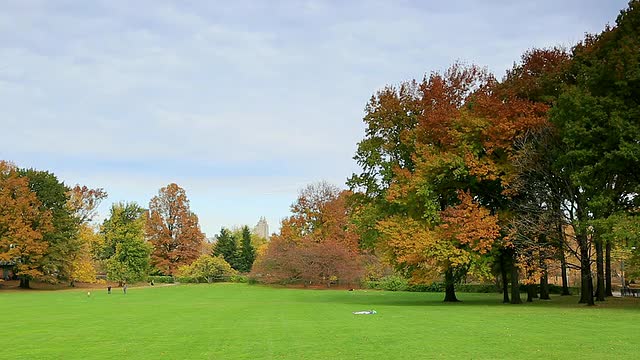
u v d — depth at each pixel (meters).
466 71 42.66
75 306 38.91
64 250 76.50
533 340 16.50
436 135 37.19
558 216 32.09
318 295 56.25
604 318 23.17
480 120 33.44
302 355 14.77
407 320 24.03
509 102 33.97
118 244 88.50
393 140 41.91
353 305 36.88
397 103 41.50
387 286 70.69
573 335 17.50
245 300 46.25
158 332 21.20
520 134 33.16
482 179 34.72
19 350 16.78
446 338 17.48
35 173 79.12
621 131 26.19
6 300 47.91
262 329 21.58
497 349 14.93
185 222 103.69
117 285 87.19
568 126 27.70
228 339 18.59
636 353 13.88
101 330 22.23
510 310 29.23
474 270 33.81
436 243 33.66
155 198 103.62
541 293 42.50
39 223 74.75
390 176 40.88
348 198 46.12
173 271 100.38
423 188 34.72
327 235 85.75
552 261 37.59
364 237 43.69
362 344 16.56
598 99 27.77
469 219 32.97
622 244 28.91
